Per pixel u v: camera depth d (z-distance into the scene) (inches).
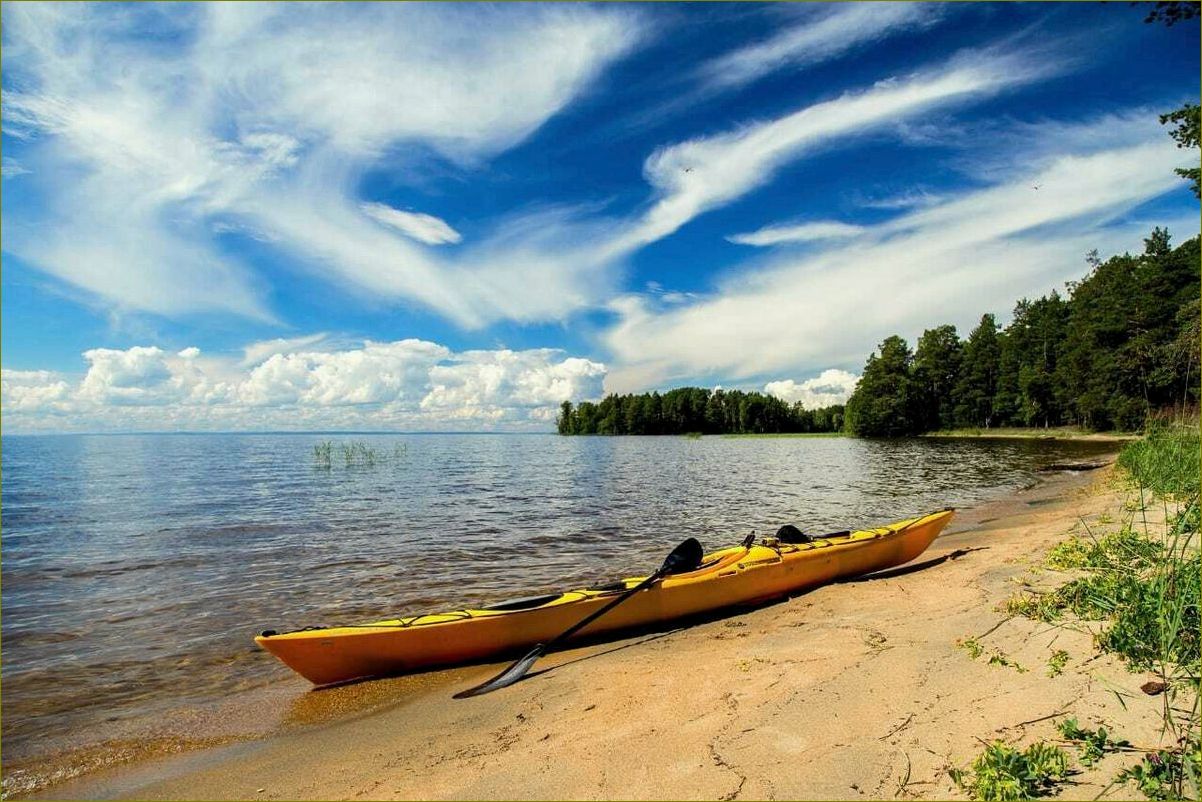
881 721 140.1
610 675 203.9
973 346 2898.6
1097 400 1908.2
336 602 325.4
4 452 2795.3
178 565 414.9
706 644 232.7
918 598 259.0
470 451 2605.8
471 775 138.9
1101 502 510.3
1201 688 120.0
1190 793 99.0
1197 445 446.9
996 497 698.8
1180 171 654.5
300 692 217.6
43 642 271.0
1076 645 165.5
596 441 4148.6
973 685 153.2
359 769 153.4
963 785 110.3
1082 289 2322.8
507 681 209.2
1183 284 1774.1
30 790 154.1
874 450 1953.7
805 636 220.4
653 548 449.7
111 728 190.2
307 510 687.7
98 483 1086.4
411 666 231.8
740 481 980.6
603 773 131.3
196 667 242.4
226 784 151.9
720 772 125.7
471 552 442.9
